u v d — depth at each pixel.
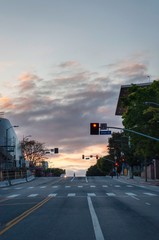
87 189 51.50
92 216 19.83
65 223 17.11
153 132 59.12
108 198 34.16
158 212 21.98
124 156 103.00
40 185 68.38
